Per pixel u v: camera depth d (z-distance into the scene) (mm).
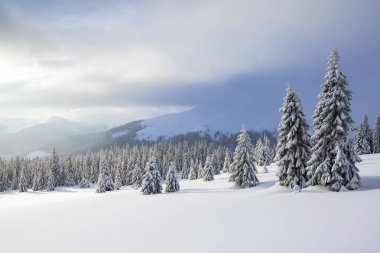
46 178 124125
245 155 51250
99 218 23281
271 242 12211
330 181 27469
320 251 10609
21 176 116312
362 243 10875
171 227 17016
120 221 20875
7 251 15312
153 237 15055
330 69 29484
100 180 84125
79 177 137000
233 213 19297
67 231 18828
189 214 20891
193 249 12484
